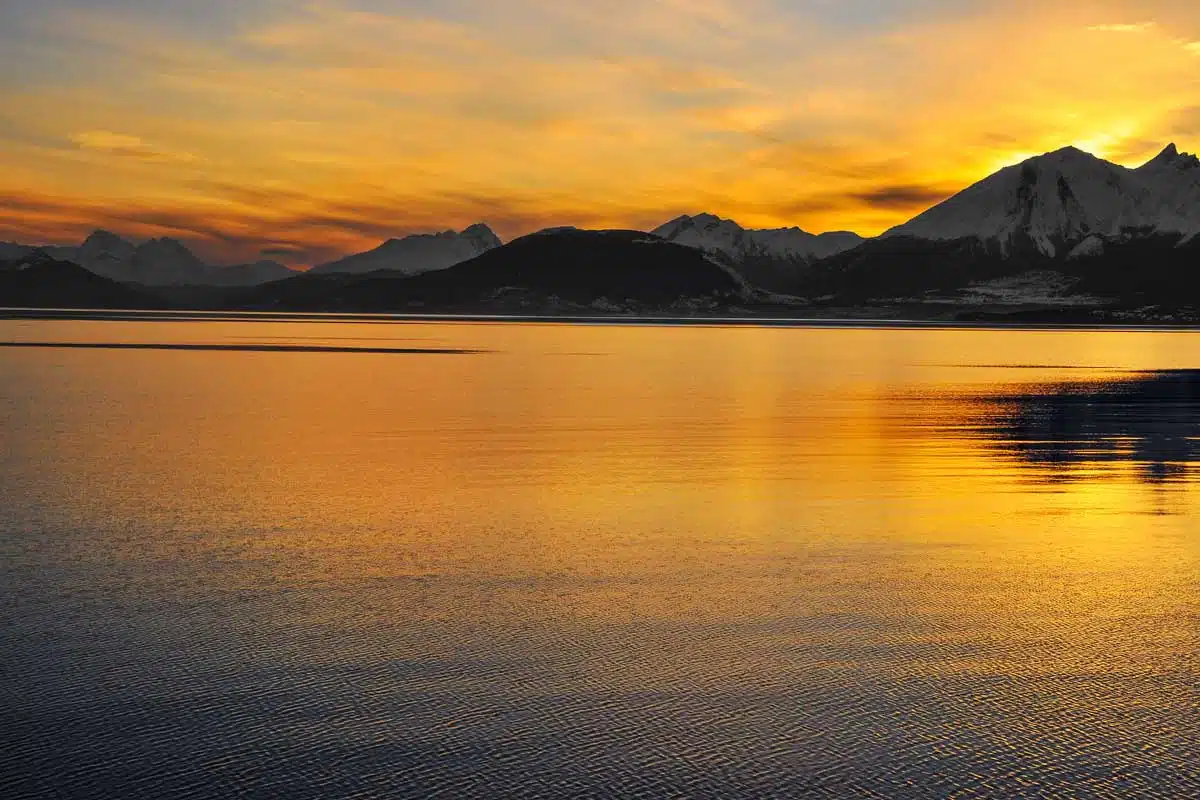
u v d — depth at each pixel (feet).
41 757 30.42
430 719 32.94
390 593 46.85
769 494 73.46
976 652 39.04
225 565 51.98
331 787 28.73
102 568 51.26
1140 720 33.06
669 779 29.22
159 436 106.83
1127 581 49.42
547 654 38.63
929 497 72.64
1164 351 388.16
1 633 40.93
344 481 78.48
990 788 28.81
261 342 383.65
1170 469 87.97
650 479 80.02
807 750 30.91
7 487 75.15
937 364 276.82
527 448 98.27
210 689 35.27
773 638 40.55
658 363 263.29
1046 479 81.66
